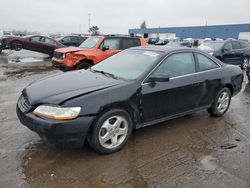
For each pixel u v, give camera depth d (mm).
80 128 3162
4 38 16844
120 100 3463
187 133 4359
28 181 2900
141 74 3861
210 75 4762
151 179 3021
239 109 5918
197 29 59500
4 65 12016
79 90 3395
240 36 50812
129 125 3682
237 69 5469
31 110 3271
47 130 3047
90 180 2959
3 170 3080
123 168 3225
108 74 4191
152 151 3682
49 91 3438
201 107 4766
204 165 3359
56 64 9344
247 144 4031
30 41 15977
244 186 2938
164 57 4184
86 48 9258
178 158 3516
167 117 4234
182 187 2893
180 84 4219
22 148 3621
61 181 2924
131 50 4844
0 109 5266
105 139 3445
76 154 3508
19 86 7609
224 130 4562
